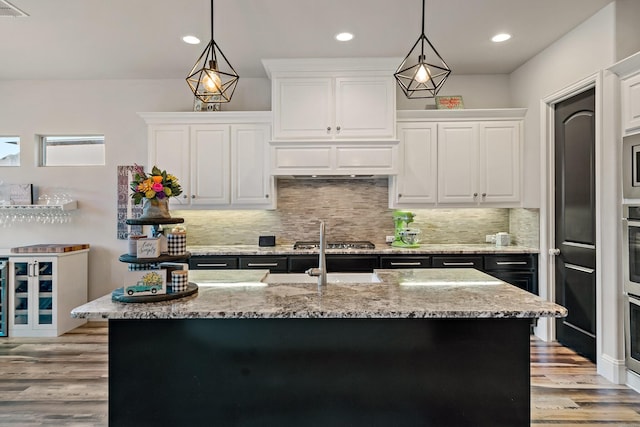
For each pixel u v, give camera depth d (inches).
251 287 83.4
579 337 132.4
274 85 153.0
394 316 65.2
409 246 162.4
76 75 169.2
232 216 176.9
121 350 72.1
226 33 129.7
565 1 110.1
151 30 127.4
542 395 106.0
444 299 72.9
